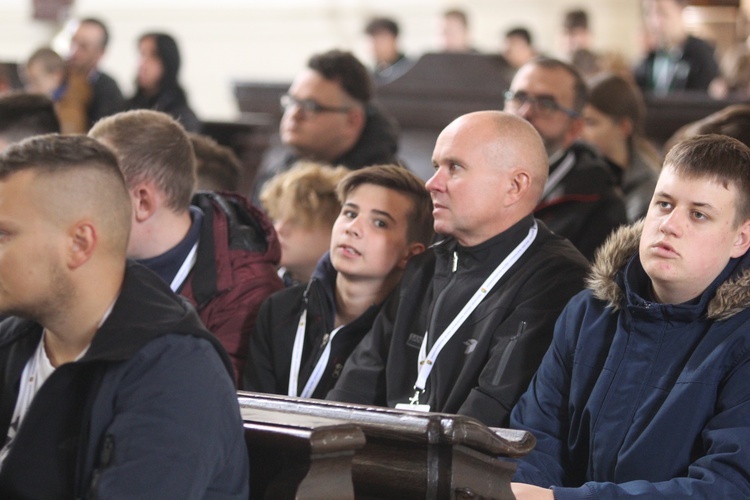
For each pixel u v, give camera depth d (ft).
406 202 16.62
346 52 25.57
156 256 16.93
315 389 16.34
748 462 12.17
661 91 42.39
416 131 37.24
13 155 10.87
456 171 15.40
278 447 10.93
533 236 15.48
